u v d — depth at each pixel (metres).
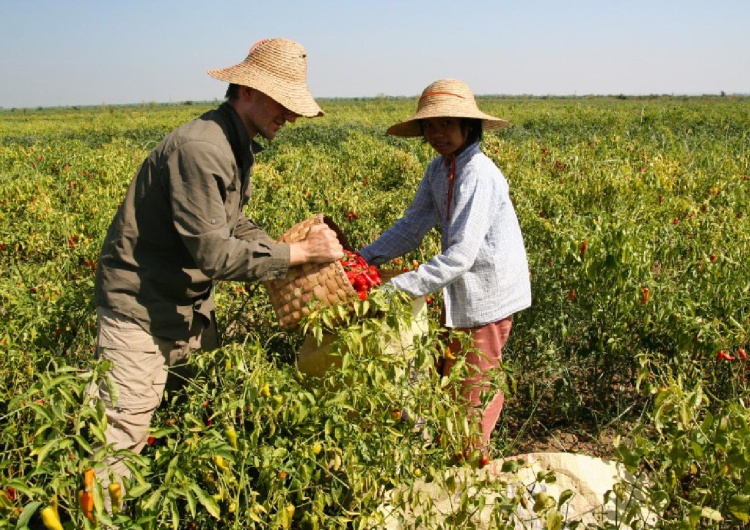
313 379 2.94
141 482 2.06
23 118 64.12
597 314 4.23
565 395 3.99
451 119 3.16
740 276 4.22
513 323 4.57
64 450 2.09
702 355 3.87
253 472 2.89
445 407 2.78
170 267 2.91
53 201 9.06
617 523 2.75
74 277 5.12
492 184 3.18
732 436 2.39
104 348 2.89
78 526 2.01
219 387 2.80
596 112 35.38
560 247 4.64
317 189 8.59
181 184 2.67
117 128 36.44
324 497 2.46
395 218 6.34
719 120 27.52
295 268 2.90
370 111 48.09
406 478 2.61
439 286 3.08
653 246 5.04
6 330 3.52
